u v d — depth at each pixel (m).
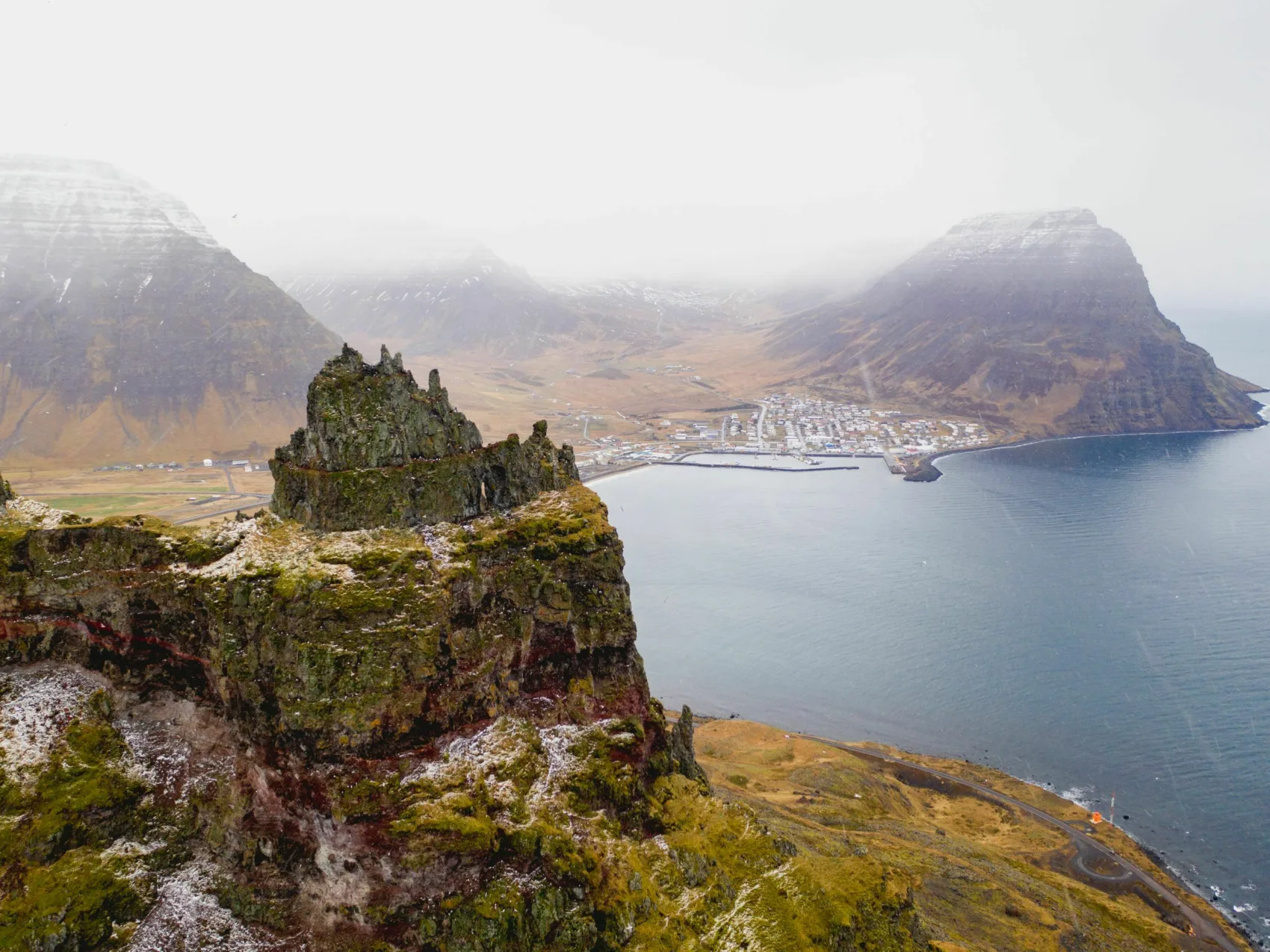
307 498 70.12
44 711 66.06
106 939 56.22
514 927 55.97
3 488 75.31
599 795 66.75
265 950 56.31
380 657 60.53
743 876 68.69
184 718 66.56
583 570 72.75
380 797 57.88
